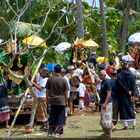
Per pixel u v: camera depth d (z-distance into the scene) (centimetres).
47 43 2605
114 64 1756
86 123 1616
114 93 1435
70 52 2197
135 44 2041
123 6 4031
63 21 2686
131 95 1426
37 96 1479
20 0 2373
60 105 1302
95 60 2128
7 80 1648
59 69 1319
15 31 1376
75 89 1777
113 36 4141
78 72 1852
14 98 1617
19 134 1438
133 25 4169
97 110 1842
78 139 1155
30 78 1612
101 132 1438
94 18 3488
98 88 1870
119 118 1578
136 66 2012
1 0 2305
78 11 2323
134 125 1443
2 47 1595
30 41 1428
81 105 1862
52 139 1153
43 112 1520
